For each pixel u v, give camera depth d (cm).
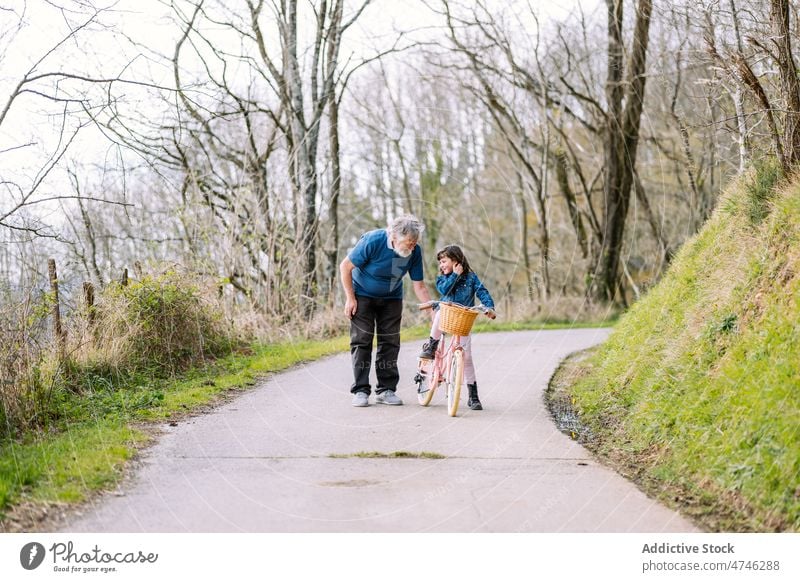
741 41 980
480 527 508
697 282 907
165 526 507
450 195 3853
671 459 631
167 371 1110
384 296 911
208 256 1582
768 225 777
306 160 2116
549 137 3023
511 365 1263
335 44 2248
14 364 790
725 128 954
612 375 933
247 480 604
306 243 1928
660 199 3222
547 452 696
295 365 1277
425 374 929
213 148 1864
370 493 573
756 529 489
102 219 1662
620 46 2458
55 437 739
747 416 580
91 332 1042
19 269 899
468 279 888
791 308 641
